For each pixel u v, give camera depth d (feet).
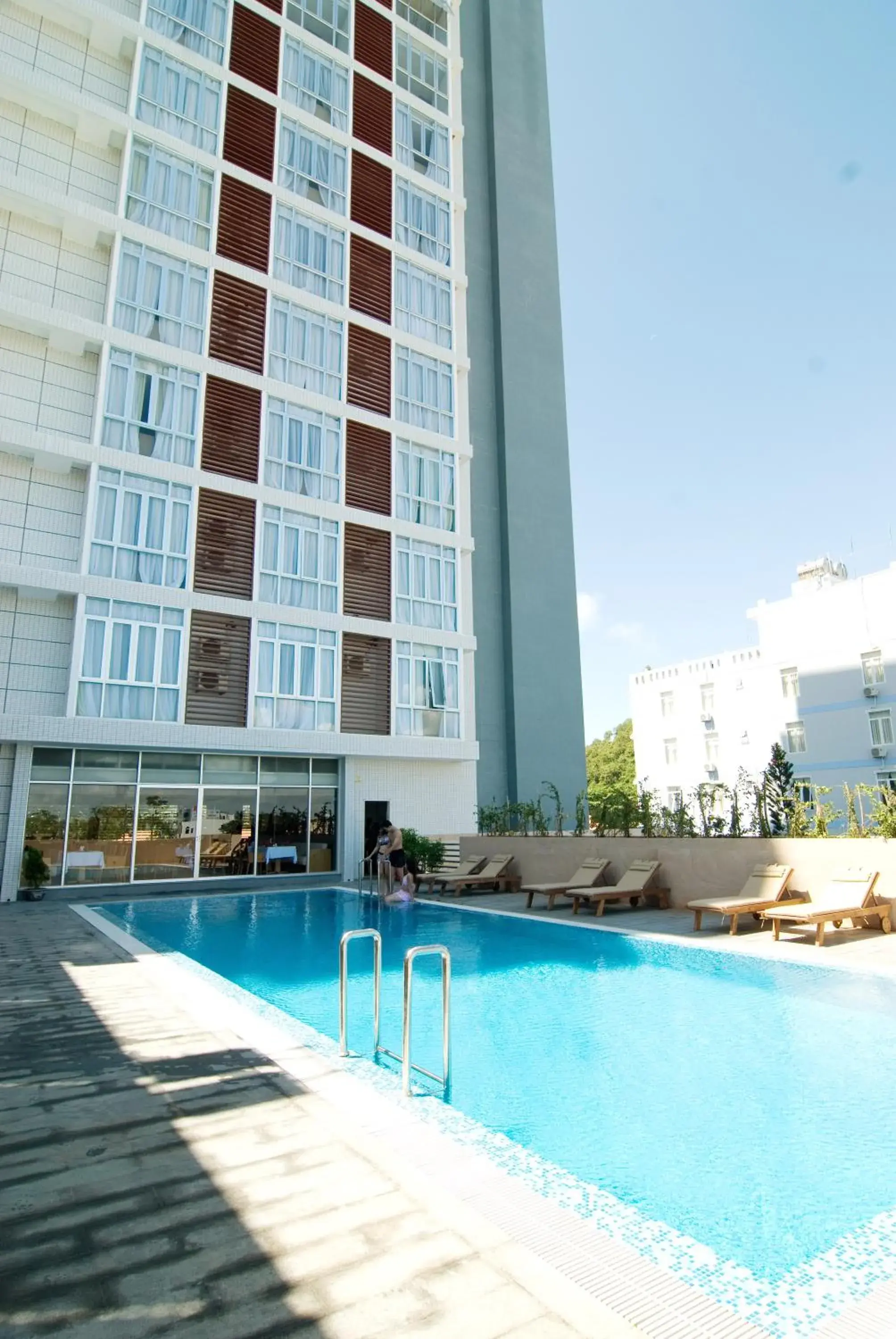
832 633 104.83
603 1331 7.38
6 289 56.90
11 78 57.06
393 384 76.54
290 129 73.61
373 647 70.79
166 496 60.29
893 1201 11.51
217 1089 14.39
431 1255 8.75
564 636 97.96
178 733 57.57
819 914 30.76
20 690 53.42
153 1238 9.06
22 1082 14.78
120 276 60.80
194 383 63.26
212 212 66.59
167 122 65.41
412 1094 15.16
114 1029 18.74
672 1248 9.85
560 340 106.63
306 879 64.44
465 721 75.92
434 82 88.99
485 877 53.72
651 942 33.17
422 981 27.17
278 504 65.72
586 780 95.86
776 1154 13.20
